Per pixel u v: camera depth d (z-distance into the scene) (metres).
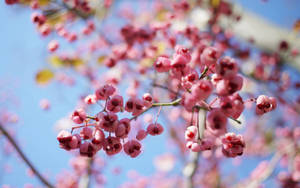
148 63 4.18
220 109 1.73
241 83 1.59
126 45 4.40
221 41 5.21
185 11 5.28
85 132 1.89
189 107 2.01
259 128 7.39
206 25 4.93
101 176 6.63
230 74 1.59
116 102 1.91
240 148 1.90
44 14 4.11
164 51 4.03
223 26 5.06
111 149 1.94
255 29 5.02
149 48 4.19
